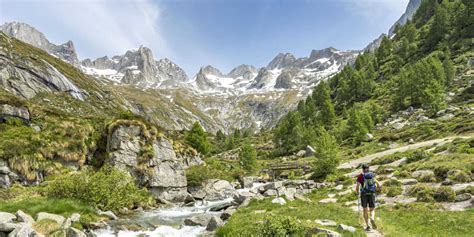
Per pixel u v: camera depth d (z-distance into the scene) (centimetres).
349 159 6594
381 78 14938
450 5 15938
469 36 13025
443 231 1484
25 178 3275
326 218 1914
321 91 16362
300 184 4291
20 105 4012
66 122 4234
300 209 2244
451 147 3931
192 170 4894
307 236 1413
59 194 2586
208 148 9788
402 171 3316
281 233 1430
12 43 16438
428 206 2003
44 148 3616
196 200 4294
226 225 1941
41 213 1959
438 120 7675
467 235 1386
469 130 5753
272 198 2870
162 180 4031
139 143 4112
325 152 5038
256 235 1487
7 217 1738
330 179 4416
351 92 14550
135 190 3303
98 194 2691
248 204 2842
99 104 17150
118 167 3803
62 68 18688
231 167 8156
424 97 9562
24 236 1512
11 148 3297
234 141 16225
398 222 1742
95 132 4403
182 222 2595
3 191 2850
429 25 16712
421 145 5553
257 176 6800
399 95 10775
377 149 6994
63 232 1759
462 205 1941
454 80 10538
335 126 11588
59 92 14862
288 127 12094
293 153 10725
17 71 13775
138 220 2619
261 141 15812
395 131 8369
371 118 10094
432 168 3038
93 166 4025
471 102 8512
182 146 5444
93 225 2144
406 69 13025
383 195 2631
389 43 17400
